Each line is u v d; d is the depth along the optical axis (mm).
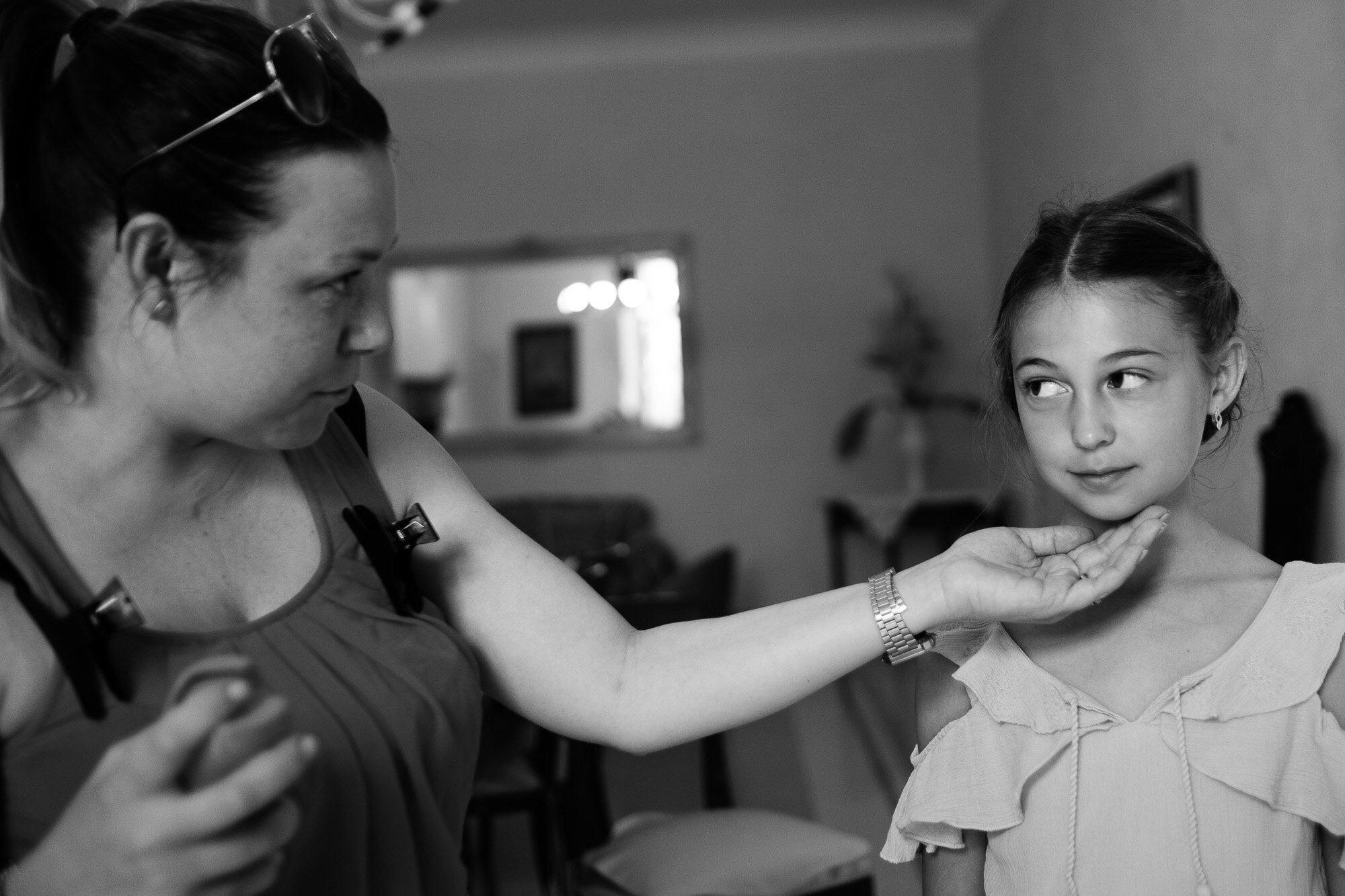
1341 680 988
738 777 4336
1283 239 3049
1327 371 2846
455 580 1061
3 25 823
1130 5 4090
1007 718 1051
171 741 619
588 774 2760
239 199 779
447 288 6949
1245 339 1252
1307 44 2871
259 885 676
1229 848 970
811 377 6746
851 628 985
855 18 6645
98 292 823
